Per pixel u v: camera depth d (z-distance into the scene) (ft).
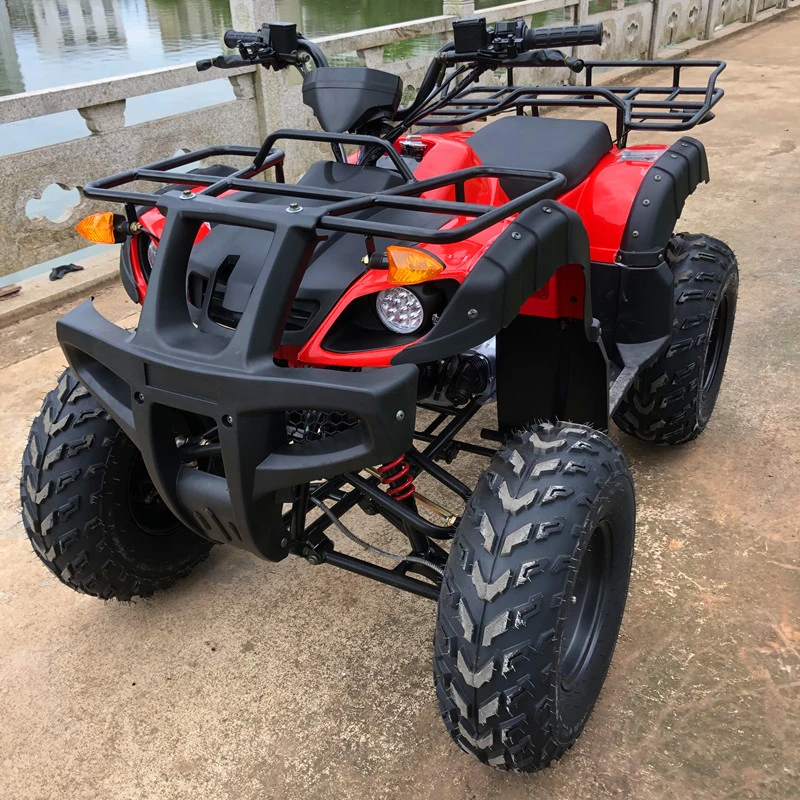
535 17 40.50
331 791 6.06
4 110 13.58
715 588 7.71
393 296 5.62
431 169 6.72
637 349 8.31
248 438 5.11
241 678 7.11
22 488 6.97
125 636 7.63
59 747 6.55
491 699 5.08
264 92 18.04
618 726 6.40
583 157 8.39
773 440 9.95
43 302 14.70
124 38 48.88
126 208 6.43
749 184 19.06
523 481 5.40
